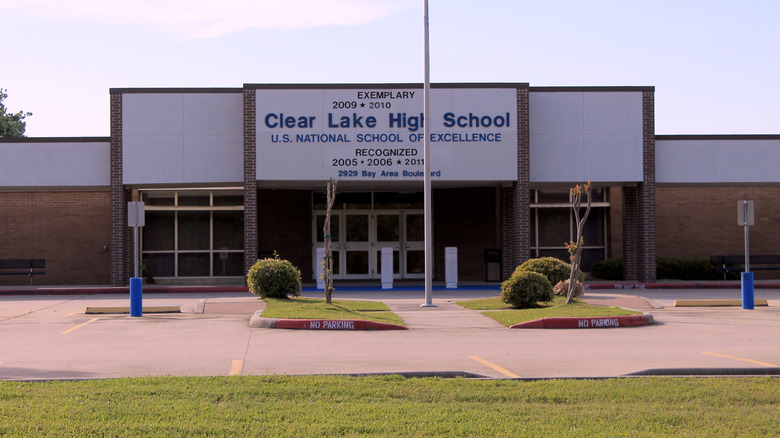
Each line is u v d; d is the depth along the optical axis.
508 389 8.21
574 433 6.32
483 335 13.80
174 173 24.56
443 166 24.50
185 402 7.45
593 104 25.19
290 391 8.02
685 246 28.56
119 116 24.50
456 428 6.47
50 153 24.92
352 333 14.09
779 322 15.70
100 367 10.14
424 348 12.02
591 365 10.23
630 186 26.28
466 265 28.91
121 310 17.89
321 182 25.16
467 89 24.59
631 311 15.94
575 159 25.09
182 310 18.45
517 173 24.52
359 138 24.45
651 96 25.28
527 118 24.64
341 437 6.18
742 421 6.78
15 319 16.59
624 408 7.34
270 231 28.59
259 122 24.25
